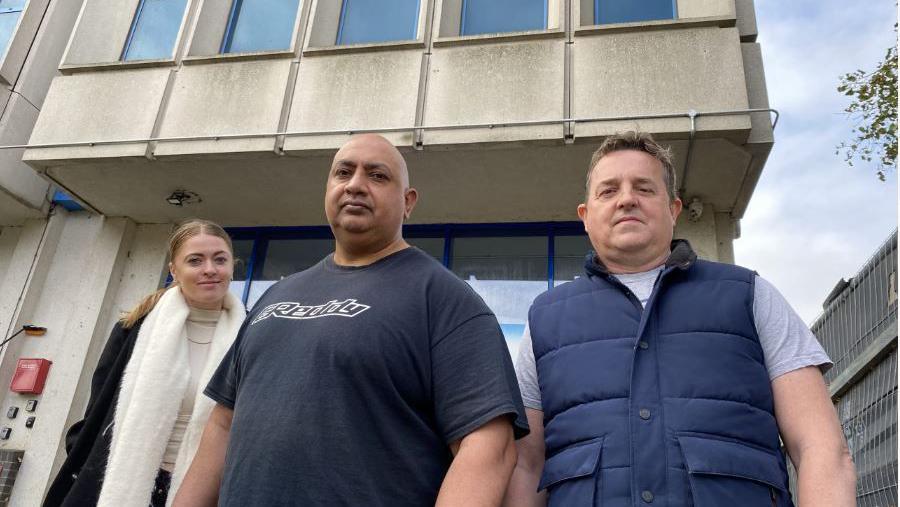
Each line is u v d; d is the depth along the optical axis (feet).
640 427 5.40
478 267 19.16
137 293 20.70
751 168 15.61
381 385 5.46
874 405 15.21
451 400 5.49
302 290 6.55
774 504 5.08
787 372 5.56
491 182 17.26
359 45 17.08
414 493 5.25
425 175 17.11
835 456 4.95
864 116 22.25
